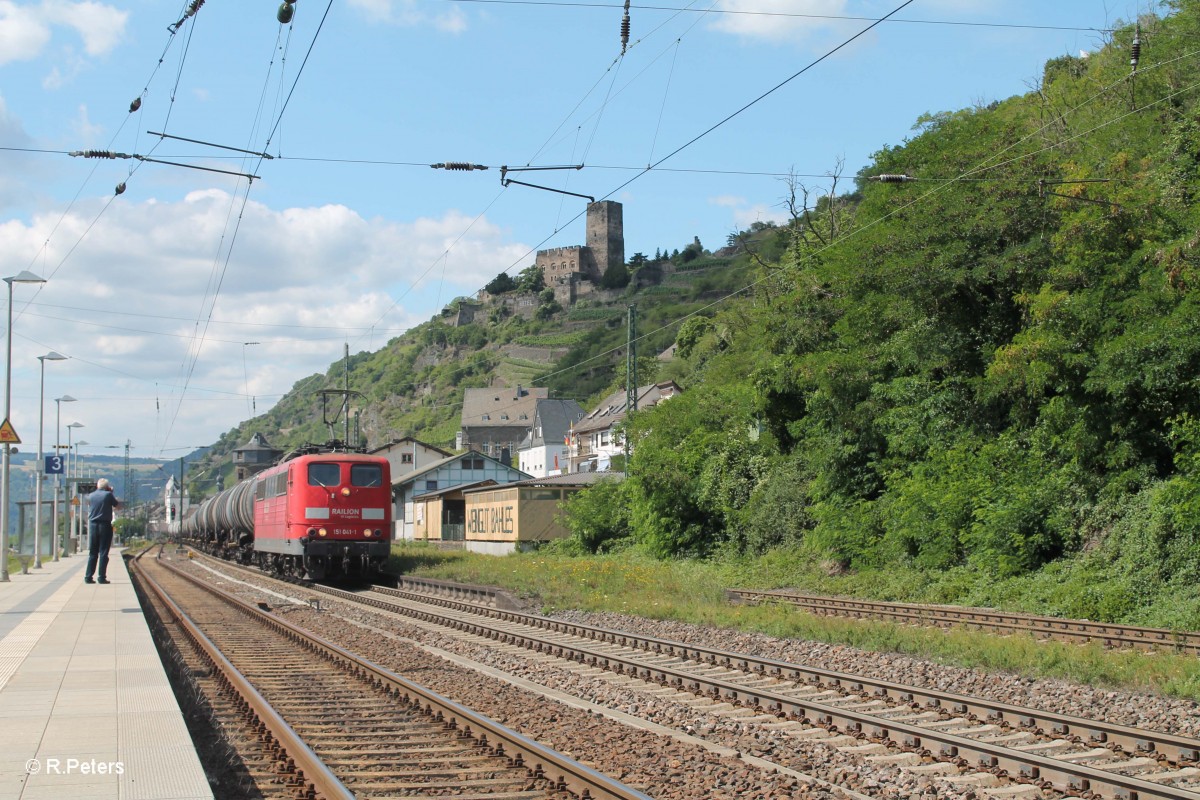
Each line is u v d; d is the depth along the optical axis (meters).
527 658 15.88
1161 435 22.42
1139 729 9.51
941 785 8.27
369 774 8.37
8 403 30.11
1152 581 20.27
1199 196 22.42
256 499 39.09
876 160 30.22
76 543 68.38
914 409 29.22
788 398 35.66
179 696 11.78
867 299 29.34
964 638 15.73
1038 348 23.39
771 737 10.10
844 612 22.45
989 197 26.59
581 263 179.25
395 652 16.42
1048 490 24.08
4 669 12.28
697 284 142.38
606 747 9.45
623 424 45.38
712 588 25.73
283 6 13.42
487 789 8.01
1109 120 28.23
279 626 19.70
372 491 32.12
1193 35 27.03
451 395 147.38
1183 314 20.72
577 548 45.94
